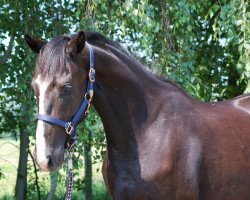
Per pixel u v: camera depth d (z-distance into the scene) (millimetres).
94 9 4059
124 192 2455
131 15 3947
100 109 2459
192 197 2449
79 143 4176
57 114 2154
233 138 2609
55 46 2188
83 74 2287
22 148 5914
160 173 2383
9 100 5551
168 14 4383
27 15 4605
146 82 2521
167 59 4152
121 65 2461
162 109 2500
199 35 5121
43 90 2137
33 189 6160
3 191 6879
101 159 4871
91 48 2379
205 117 2607
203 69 4902
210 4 4730
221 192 2559
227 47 5000
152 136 2436
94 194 6719
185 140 2463
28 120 4664
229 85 5266
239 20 4004
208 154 2512
